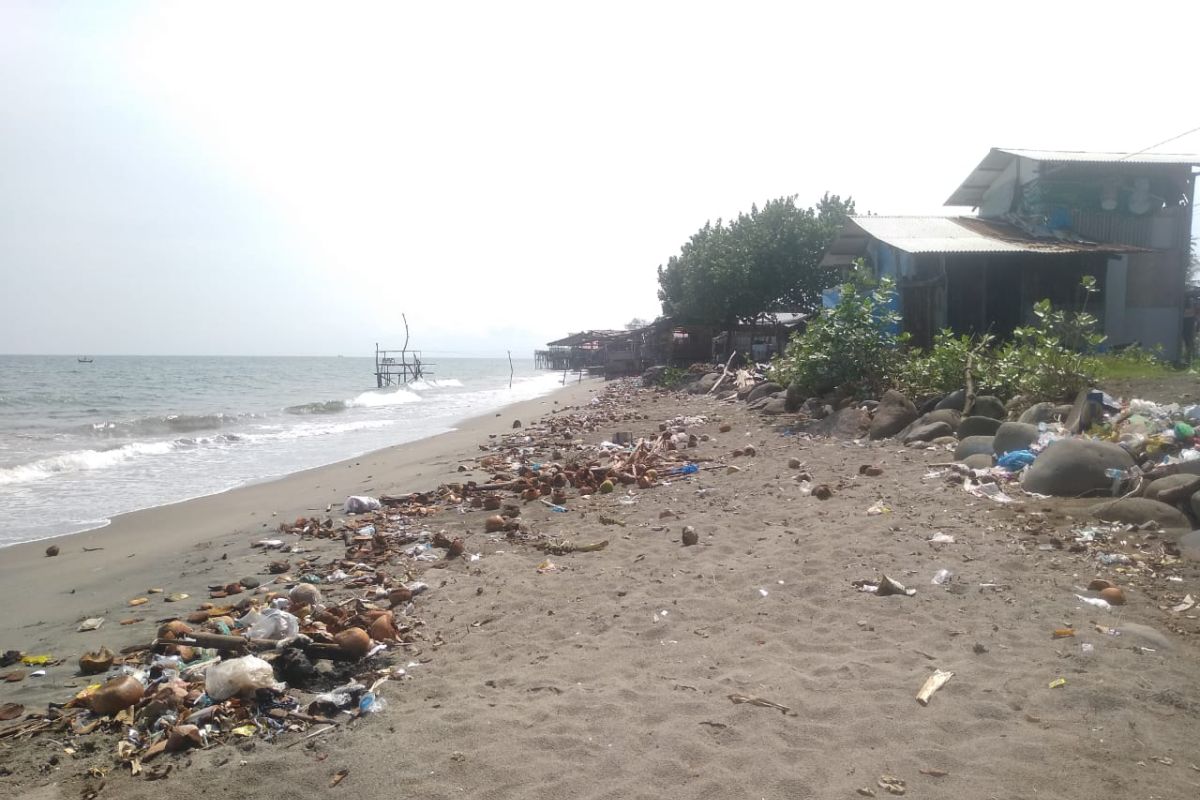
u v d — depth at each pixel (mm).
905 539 6488
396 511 9516
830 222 33031
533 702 4121
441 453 15734
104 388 42875
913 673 4230
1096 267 17094
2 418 25688
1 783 3553
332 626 5238
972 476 8320
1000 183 20828
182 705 4207
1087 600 5074
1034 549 6070
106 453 16219
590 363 59938
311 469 14766
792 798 3201
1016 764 3357
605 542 7262
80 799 3416
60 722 4172
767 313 34344
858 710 3861
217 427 23891
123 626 5922
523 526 8062
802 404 15172
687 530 7062
